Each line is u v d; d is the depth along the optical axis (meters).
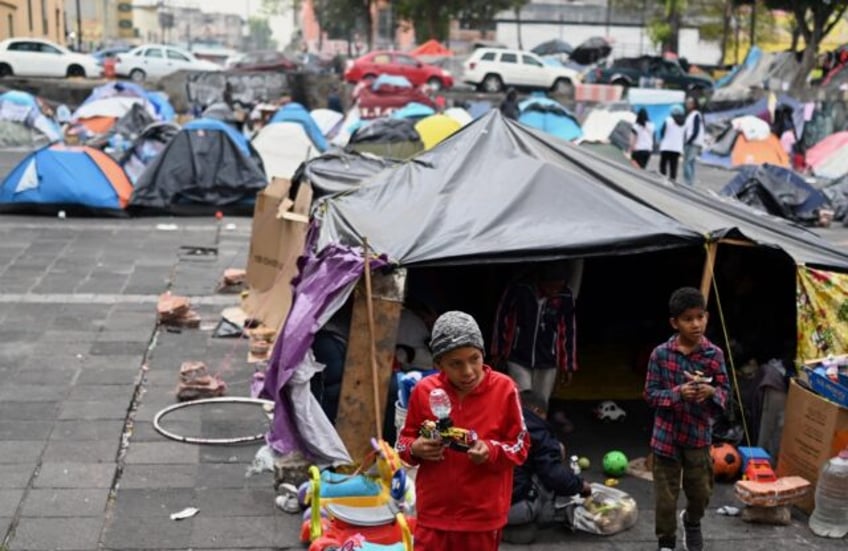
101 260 14.48
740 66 41.94
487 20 54.78
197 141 18.58
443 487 4.55
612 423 8.55
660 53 57.34
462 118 25.86
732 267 9.12
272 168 20.64
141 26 137.25
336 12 59.16
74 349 10.19
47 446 7.61
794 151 30.88
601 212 7.71
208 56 81.38
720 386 5.93
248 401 8.77
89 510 6.57
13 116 28.38
